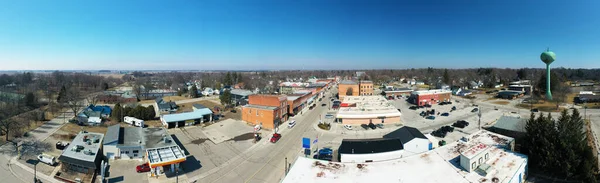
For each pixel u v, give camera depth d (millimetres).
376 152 36719
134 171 35438
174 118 59969
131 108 66938
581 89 113562
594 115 66125
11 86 140000
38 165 37406
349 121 61188
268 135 52688
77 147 38469
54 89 123875
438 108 81312
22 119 56281
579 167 30844
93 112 65812
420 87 151375
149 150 37281
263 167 37062
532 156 34594
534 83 122875
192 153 42562
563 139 32250
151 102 100062
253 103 66625
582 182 30516
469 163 29172
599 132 51062
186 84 172625
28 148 43812
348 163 31656
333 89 149875
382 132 54312
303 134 53219
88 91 124938
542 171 33844
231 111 78812
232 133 54125
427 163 31484
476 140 39438
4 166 36875
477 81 158625
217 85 144250
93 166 34156
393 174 29203
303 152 42688
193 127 59094
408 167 30641
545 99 89500
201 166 37375
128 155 39906
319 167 30766
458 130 55188
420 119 66312
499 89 130250
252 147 45406
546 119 35625
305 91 96938
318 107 86750
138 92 112875
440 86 139500
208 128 58219
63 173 34812
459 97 106125
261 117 59438
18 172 35156
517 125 48531
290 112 72688
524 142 36812
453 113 73188
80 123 60406
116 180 32938
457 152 34094
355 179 28359
